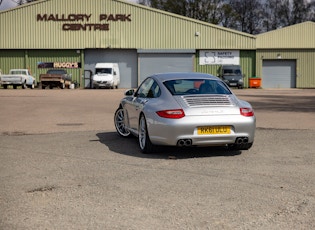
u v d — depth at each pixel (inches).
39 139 352.2
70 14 1692.9
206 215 165.3
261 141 339.0
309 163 258.1
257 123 458.9
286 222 157.6
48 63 1706.4
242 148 298.0
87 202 182.1
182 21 1718.8
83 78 1711.4
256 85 1715.1
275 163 258.7
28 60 1704.0
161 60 1727.4
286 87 1804.9
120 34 1710.1
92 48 1708.9
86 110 627.5
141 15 1708.9
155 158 275.6
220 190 199.9
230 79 1609.3
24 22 1688.0
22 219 161.2
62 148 311.0
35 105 722.2
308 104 748.6
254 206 176.1
